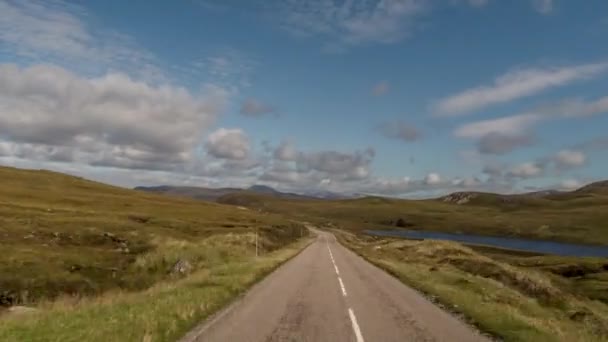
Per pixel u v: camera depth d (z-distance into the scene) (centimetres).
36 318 1423
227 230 7025
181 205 11456
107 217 6178
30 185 10669
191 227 6806
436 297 2242
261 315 1599
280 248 6538
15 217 4766
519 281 4034
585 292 4719
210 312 1614
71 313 1495
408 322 1569
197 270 3431
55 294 2522
